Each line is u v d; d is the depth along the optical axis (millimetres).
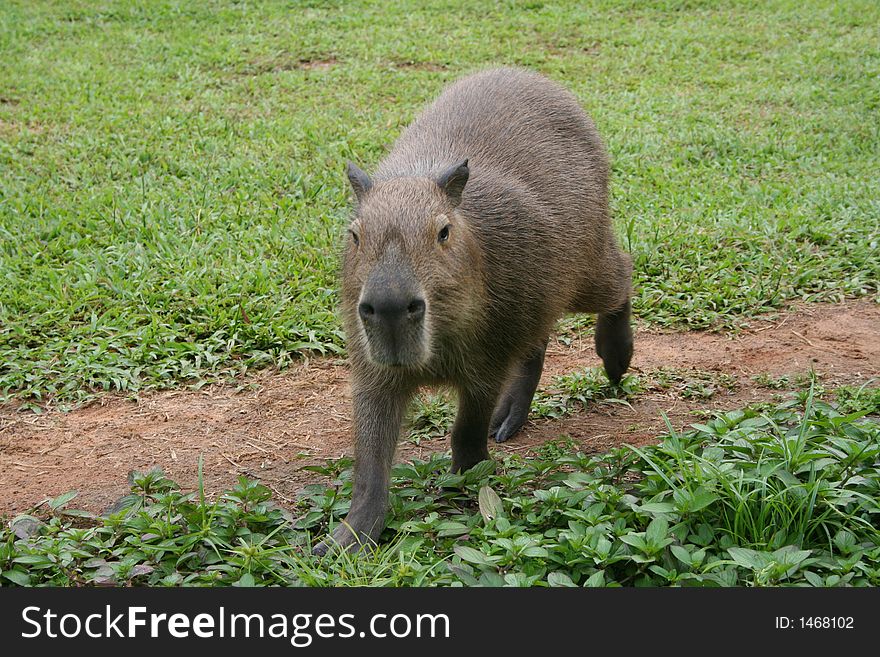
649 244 7500
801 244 7680
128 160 8953
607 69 12289
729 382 5754
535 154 4898
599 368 6051
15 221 7527
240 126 9930
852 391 5238
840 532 3521
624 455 4363
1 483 4738
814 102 11117
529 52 12797
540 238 4527
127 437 5207
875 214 8062
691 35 13492
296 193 8305
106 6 14156
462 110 5012
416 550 3707
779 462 3754
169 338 6074
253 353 6031
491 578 3410
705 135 10023
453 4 14570
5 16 13648
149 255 7082
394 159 4777
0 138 9414
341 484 4531
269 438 5215
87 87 11000
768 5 14633
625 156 9469
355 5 14516
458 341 4109
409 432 5309
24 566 3701
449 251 3863
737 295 6887
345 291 4188
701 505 3525
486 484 4207
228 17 13844
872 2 14609
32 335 6133
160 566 3701
